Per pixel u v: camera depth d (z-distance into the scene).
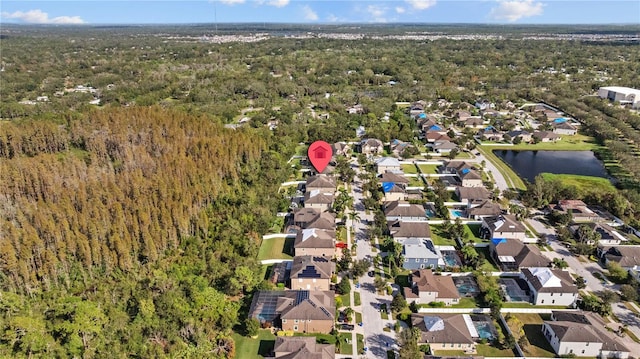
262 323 100.19
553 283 107.56
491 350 93.62
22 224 116.88
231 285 108.75
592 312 101.12
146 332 94.50
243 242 129.00
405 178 178.88
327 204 157.12
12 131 176.25
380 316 103.69
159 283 105.75
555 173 199.50
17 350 86.38
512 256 124.62
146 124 198.62
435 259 122.38
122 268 113.19
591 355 91.62
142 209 126.19
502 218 138.38
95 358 87.25
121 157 176.12
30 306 99.44
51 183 143.62
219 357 90.12
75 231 115.19
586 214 150.25
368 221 150.50
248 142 190.75
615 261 121.38
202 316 98.62
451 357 87.19
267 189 163.25
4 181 138.62
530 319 103.06
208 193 150.00
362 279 118.06
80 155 184.50
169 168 154.50
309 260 117.56
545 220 151.38
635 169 184.38
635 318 103.00
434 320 97.06
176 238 127.50
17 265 103.94
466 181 179.00
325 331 98.56
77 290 106.81
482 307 107.19
